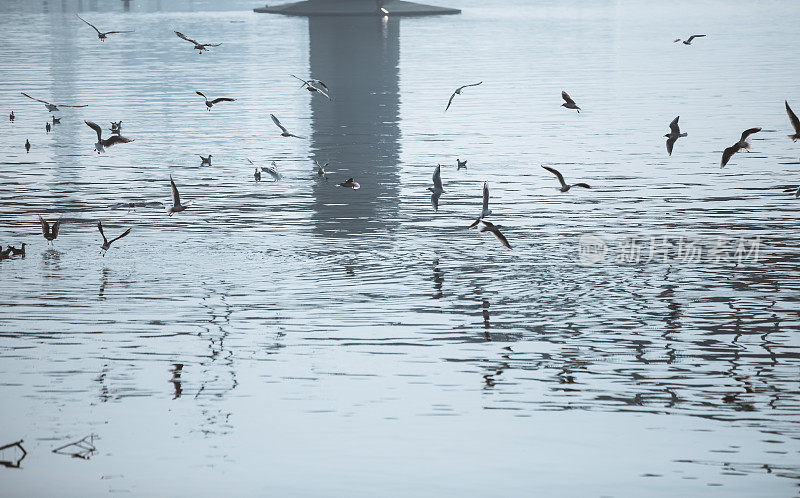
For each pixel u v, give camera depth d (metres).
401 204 37.47
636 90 66.25
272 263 30.12
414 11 126.44
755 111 56.91
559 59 83.56
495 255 30.84
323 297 27.08
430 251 31.33
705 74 73.38
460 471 17.81
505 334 24.34
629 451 18.52
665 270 29.23
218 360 22.88
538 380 21.69
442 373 22.08
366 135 51.81
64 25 119.31
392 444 18.84
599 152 46.88
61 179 42.16
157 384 21.53
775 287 27.64
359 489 17.28
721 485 17.33
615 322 25.12
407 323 25.14
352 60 82.19
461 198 38.28
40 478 17.61
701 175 41.88
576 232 33.34
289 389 21.31
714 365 22.41
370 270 29.45
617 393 21.00
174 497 17.02
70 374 22.02
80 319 25.34
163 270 29.38
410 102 62.22
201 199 38.50
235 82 71.50
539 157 46.00
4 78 74.12
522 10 139.88
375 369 22.33
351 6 127.38
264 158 46.38
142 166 44.88
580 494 17.06
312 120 56.50
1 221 35.00
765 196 38.19
